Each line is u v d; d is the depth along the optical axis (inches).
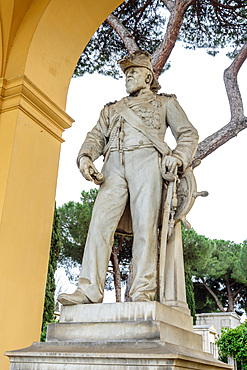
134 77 121.5
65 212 484.7
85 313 96.2
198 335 104.3
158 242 116.3
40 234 163.6
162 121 117.0
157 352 77.7
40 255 162.1
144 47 367.2
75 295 99.7
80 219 478.9
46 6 170.4
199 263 642.2
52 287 394.9
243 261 724.7
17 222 153.5
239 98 346.6
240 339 309.3
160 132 115.3
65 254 492.1
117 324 90.5
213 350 361.7
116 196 110.2
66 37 181.5
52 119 178.1
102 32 363.6
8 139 158.7
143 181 108.1
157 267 107.8
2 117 164.1
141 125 113.2
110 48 369.1
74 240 484.4
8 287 145.3
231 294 770.8
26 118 165.3
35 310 155.1
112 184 111.5
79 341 92.0
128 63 121.8
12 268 148.2
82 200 496.7
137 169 109.7
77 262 507.2
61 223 482.6
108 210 108.6
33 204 162.4
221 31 387.5
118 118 117.3
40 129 172.2
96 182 113.2
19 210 155.2
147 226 104.6
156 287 101.7
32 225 160.4
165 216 105.7
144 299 95.7
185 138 114.5
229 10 370.9
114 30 362.3
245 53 356.2
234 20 376.5
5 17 172.1
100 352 82.5
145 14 363.3
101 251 105.6
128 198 113.3
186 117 118.3
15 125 159.5
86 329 93.3
